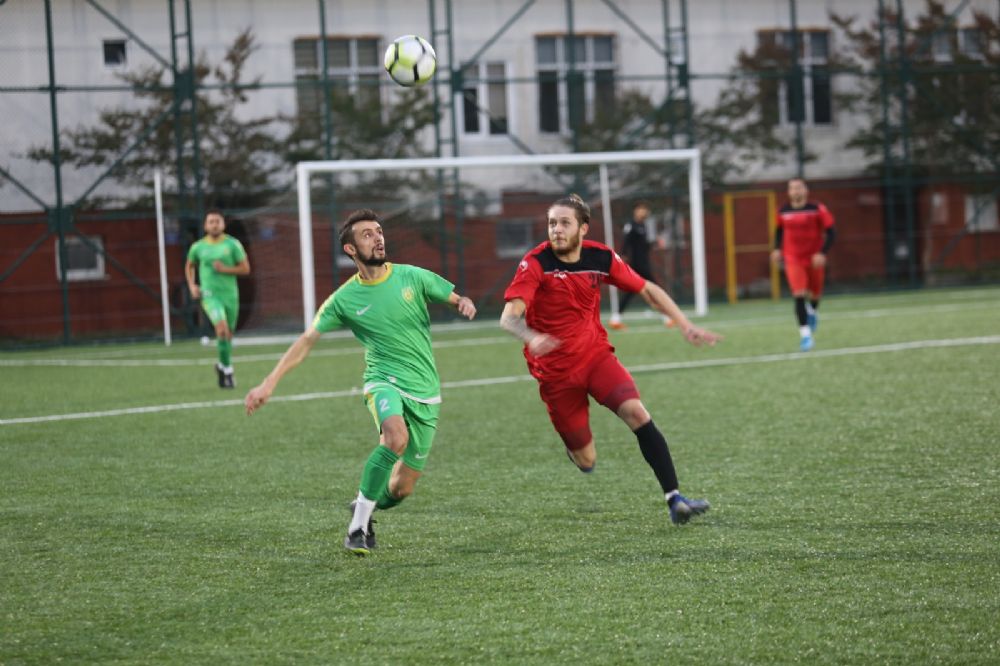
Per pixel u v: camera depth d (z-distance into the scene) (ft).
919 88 157.38
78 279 129.70
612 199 147.64
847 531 32.83
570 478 42.22
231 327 75.10
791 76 154.10
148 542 34.32
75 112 128.26
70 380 84.02
